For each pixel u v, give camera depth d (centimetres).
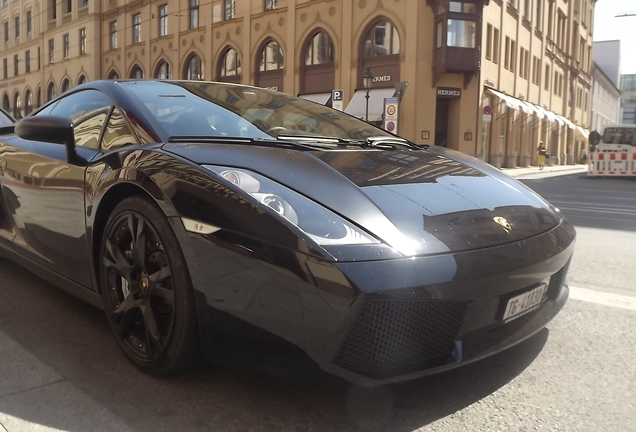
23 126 262
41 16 3944
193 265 193
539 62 3222
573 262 438
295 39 2373
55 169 273
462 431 185
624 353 250
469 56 2105
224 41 2667
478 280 187
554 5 3422
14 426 185
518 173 2367
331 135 295
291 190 195
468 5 2088
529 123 3106
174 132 248
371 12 2144
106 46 3406
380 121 2116
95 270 246
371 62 2173
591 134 1878
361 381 174
